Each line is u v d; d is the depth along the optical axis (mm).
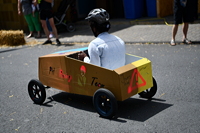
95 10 4008
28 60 7785
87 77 4117
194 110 4066
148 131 3582
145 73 4121
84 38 9945
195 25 10023
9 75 6555
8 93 5383
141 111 4176
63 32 11484
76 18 12773
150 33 9578
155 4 11711
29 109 4566
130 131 3613
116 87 3816
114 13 13023
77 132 3699
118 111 4238
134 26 11016
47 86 4949
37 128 3900
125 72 3795
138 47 8141
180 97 4574
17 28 12742
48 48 9039
